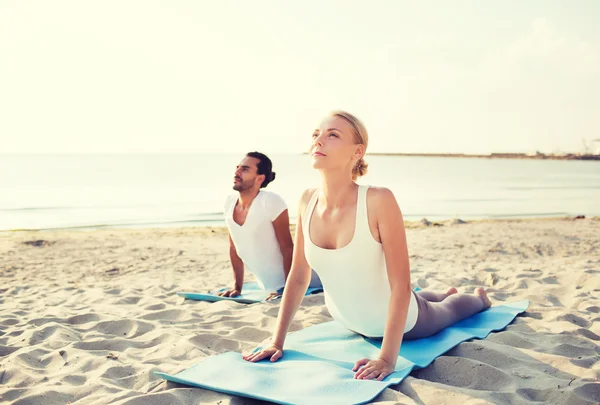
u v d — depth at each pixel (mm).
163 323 3699
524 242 8812
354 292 2646
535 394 2258
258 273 4527
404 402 2070
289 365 2506
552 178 42438
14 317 3973
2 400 2305
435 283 5055
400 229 2447
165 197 19844
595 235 9836
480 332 3148
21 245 8750
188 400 2209
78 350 3006
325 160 2438
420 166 81750
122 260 7430
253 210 4227
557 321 3492
